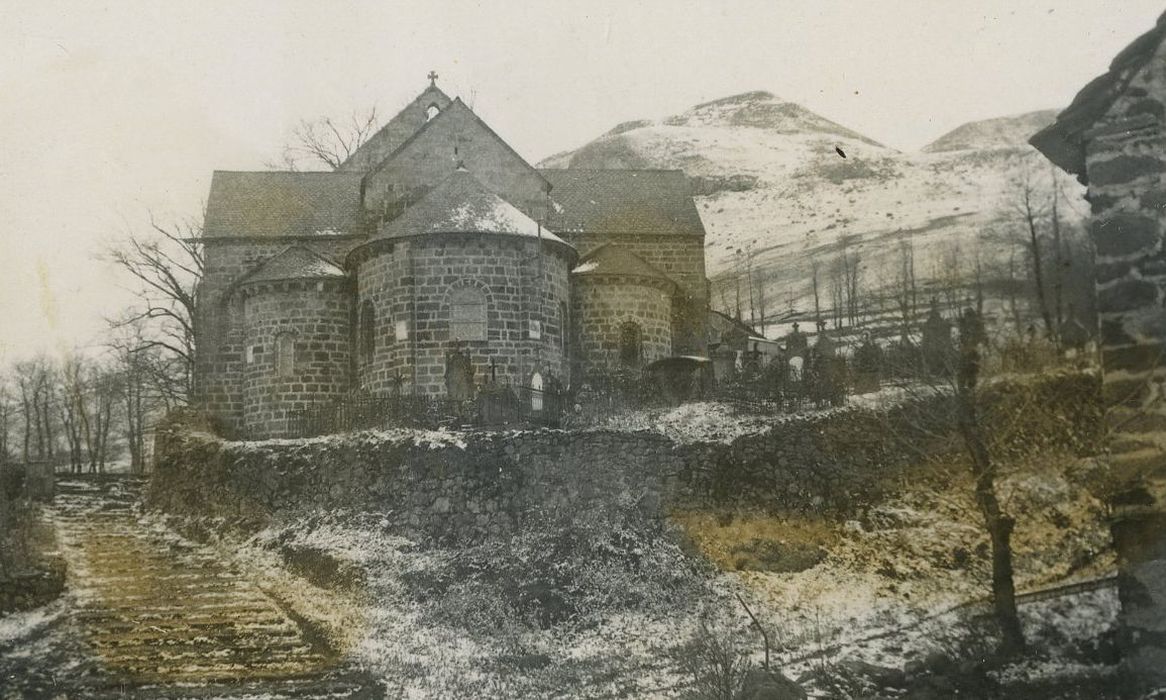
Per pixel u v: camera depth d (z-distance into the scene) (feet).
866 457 79.30
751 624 67.72
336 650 64.39
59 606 71.05
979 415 73.72
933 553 71.41
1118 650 52.37
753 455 81.56
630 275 115.34
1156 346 48.01
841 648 62.28
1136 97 49.83
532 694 59.36
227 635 66.23
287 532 83.41
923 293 119.65
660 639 66.95
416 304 102.94
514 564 74.54
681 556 76.02
